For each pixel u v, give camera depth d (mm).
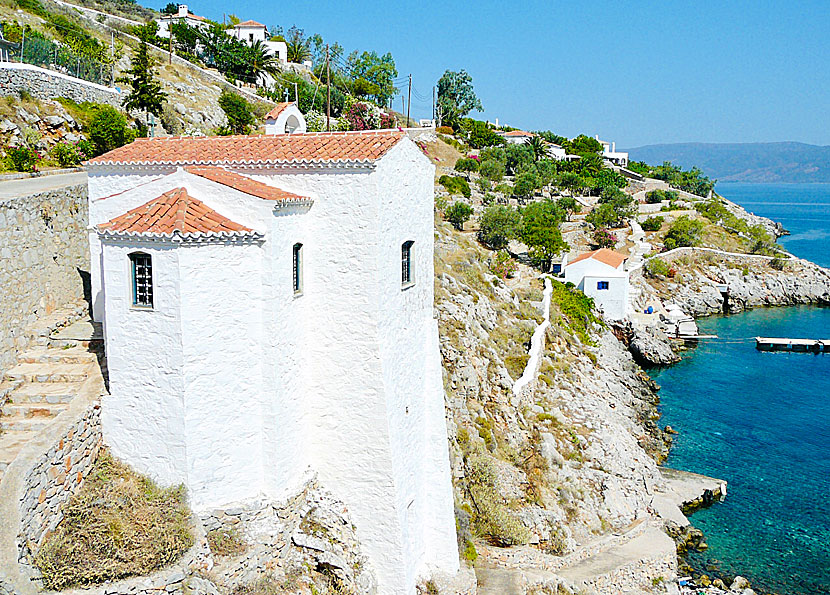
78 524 18750
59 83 52781
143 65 70312
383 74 144750
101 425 21500
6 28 59188
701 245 118312
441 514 27609
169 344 20219
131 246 20188
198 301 20234
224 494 21328
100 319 27406
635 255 109688
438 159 123438
